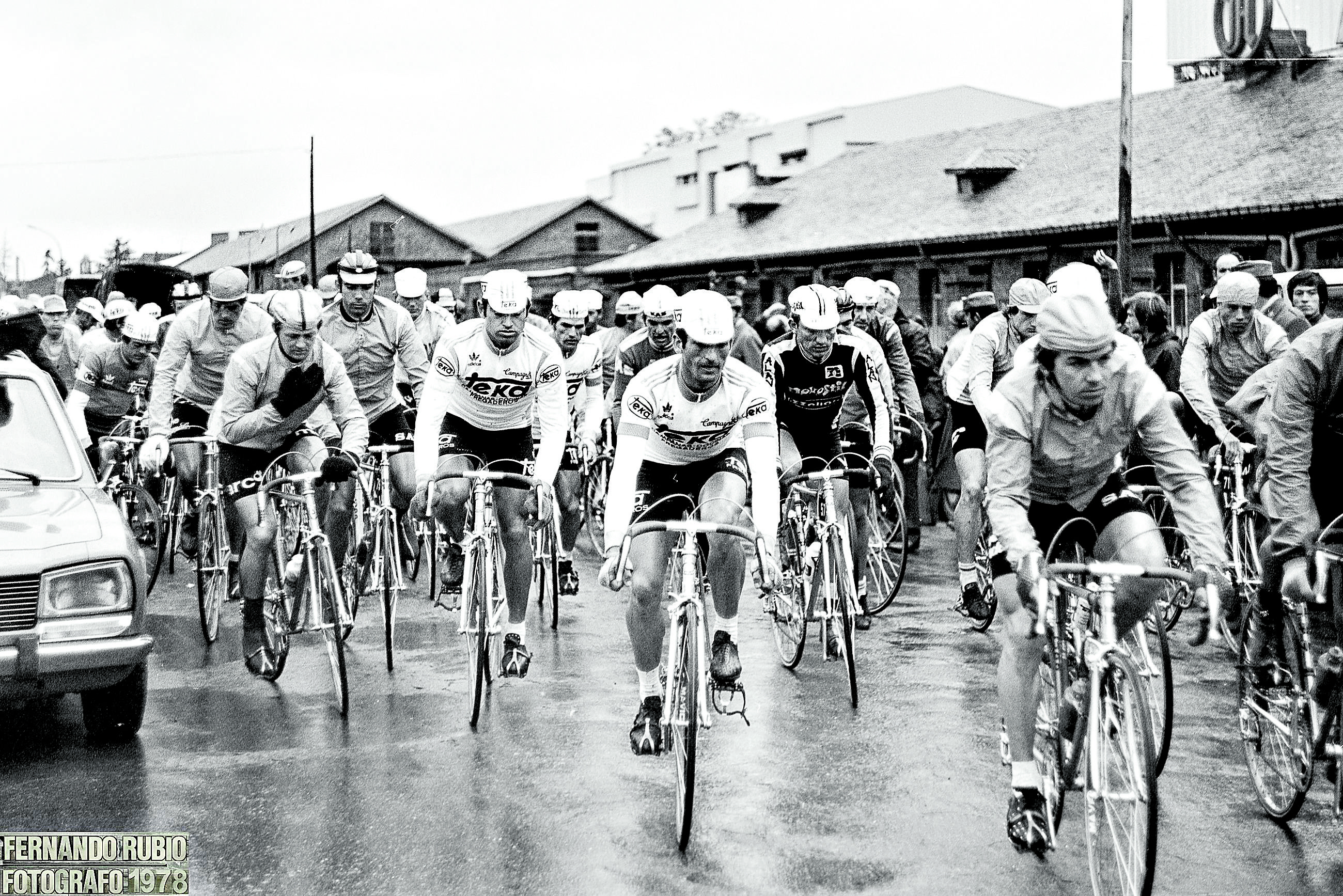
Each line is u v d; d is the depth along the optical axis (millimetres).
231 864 4625
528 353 6836
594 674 7539
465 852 4734
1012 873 4523
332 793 5398
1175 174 22547
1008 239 24859
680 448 5641
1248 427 6281
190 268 65375
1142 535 4582
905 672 7562
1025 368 4512
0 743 6172
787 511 7746
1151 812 3840
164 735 6289
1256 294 8406
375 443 9523
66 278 25891
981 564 8602
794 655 7613
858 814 5137
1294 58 22766
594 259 63062
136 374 11625
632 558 5281
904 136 49625
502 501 6660
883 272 29250
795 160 54031
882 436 7996
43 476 6559
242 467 7473
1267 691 5117
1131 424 4523
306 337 7094
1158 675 5027
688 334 5164
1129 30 17844
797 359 7688
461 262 63500
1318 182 18891
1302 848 4770
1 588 5645
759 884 4426
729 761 5840
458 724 6469
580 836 4895
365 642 8492
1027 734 4617
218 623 8586
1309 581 4602
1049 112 30922
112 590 5879
